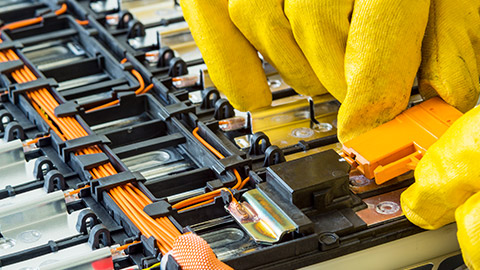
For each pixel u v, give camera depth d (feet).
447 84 1.69
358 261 1.61
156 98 1.95
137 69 2.02
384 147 1.66
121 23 2.16
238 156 1.74
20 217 1.66
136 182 1.72
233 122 1.85
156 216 1.64
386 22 1.64
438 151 1.58
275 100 1.88
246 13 1.73
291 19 1.69
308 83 1.79
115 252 1.60
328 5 1.65
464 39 1.69
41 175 1.75
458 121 1.58
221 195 1.66
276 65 1.78
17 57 2.04
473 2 1.69
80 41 2.16
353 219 1.62
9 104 1.95
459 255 1.66
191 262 1.51
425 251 1.65
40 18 2.18
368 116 1.69
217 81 1.81
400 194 1.68
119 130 1.86
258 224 1.61
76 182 1.76
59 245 1.62
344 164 1.64
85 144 1.78
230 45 1.78
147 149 1.82
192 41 2.11
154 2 2.24
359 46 1.66
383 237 1.61
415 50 1.67
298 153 1.78
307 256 1.58
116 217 1.67
